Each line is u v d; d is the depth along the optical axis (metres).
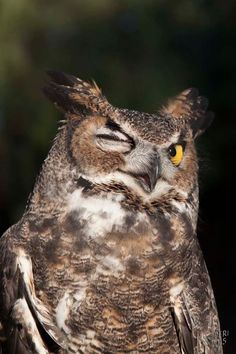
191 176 10.01
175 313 9.61
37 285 9.41
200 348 9.93
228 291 29.66
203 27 24.25
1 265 9.59
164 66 23.19
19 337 9.53
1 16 21.31
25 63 22.09
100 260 9.30
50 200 9.50
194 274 9.82
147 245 9.43
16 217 23.52
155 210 9.64
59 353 9.53
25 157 23.39
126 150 9.64
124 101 21.94
